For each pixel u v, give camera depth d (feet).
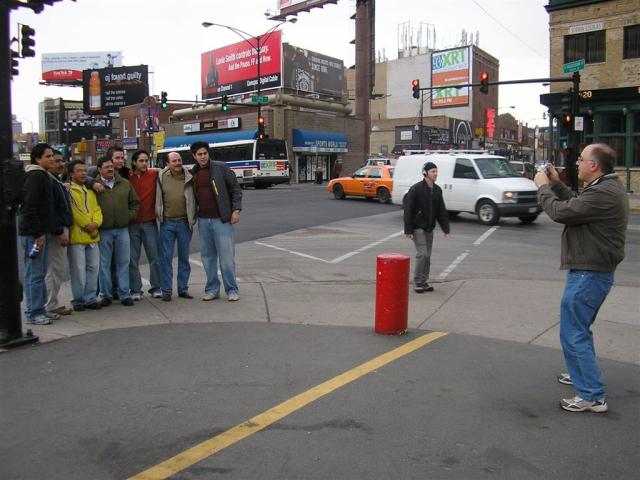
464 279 30.76
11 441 12.30
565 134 101.19
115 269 24.86
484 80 83.15
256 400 14.40
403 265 20.26
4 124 18.16
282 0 191.52
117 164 23.44
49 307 22.12
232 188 24.97
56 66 320.70
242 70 172.55
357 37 170.91
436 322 22.18
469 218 60.75
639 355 18.35
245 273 32.14
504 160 58.75
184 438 12.38
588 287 13.75
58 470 11.10
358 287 28.55
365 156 173.27
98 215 22.91
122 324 21.49
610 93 94.12
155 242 25.50
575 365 14.06
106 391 15.02
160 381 15.71
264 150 119.85
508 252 39.91
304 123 152.76
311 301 25.46
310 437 12.41
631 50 93.81
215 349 18.53
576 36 99.35
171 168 24.89
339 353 18.19
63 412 13.74
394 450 11.85
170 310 23.62
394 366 16.97
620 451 11.90
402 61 310.04
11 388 15.25
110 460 11.48
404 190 61.36
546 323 21.98
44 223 20.59
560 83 101.14
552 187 14.78
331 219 59.67
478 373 16.47
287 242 44.16
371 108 322.75
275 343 19.21
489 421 13.28
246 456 11.59
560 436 12.56
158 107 193.98
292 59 163.32
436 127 244.01
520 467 11.21
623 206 13.55
